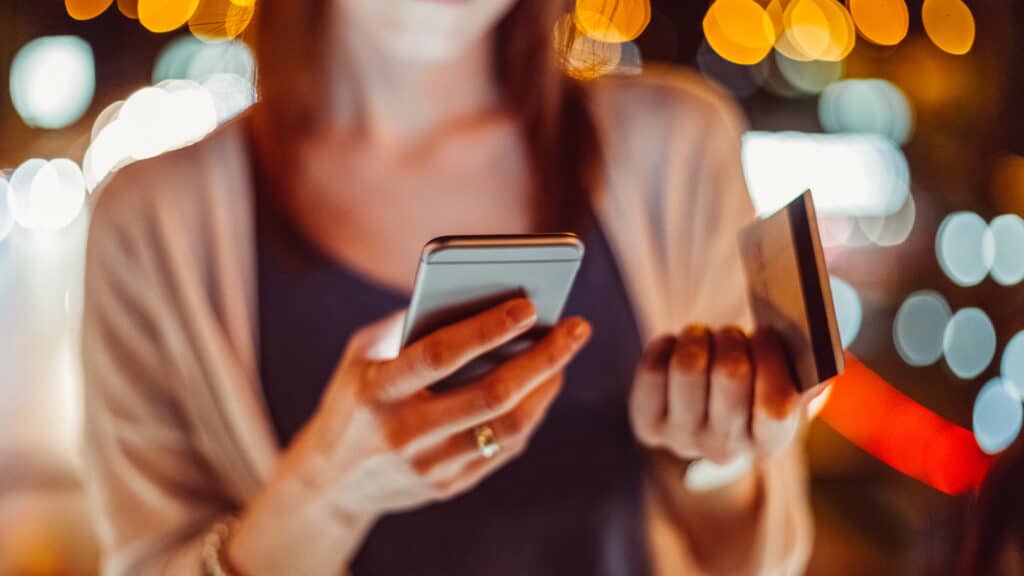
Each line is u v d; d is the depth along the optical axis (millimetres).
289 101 1274
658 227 1369
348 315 1261
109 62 6113
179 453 1295
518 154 1315
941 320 3900
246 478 1277
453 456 1017
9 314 5852
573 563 1293
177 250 1264
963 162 3787
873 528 3473
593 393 1300
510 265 940
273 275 1268
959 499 2508
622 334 1308
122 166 1318
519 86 1305
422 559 1272
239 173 1290
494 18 1207
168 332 1274
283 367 1259
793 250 954
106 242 1280
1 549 3430
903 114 3945
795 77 4238
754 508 1260
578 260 960
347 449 1014
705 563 1282
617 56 1466
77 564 3408
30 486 3846
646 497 1307
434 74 1268
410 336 983
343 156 1286
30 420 4434
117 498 1274
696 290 1362
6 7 5957
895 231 4043
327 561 1114
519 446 1058
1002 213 3746
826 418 3330
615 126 1361
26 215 6914
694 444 1096
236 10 1410
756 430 1020
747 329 1321
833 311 924
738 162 1396
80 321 1312
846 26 3938
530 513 1280
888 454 3256
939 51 3707
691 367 1026
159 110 5117
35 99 6223
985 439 3271
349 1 1209
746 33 3953
